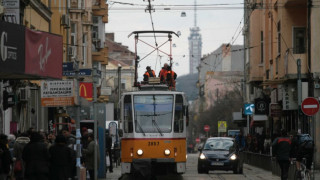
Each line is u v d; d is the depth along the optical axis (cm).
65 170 2170
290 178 3034
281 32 4391
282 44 4397
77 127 2514
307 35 4075
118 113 3281
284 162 2822
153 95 3192
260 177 3425
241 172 3906
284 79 4197
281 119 5228
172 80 3588
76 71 2577
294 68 4144
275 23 4806
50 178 2167
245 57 7862
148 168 3084
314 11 3991
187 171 4216
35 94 4244
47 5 4769
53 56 2206
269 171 4072
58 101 2547
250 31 6219
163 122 3150
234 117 7794
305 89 3438
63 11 5691
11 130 3441
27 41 2030
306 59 4156
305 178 2659
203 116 12412
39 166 2058
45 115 4612
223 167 3825
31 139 2083
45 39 2155
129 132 3144
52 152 2167
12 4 3091
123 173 3141
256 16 6075
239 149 3994
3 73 1973
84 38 6569
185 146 3180
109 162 3925
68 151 2175
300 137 2714
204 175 3703
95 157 2811
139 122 3150
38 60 2100
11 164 2331
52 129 4125
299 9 4372
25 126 3903
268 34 5475
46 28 4644
